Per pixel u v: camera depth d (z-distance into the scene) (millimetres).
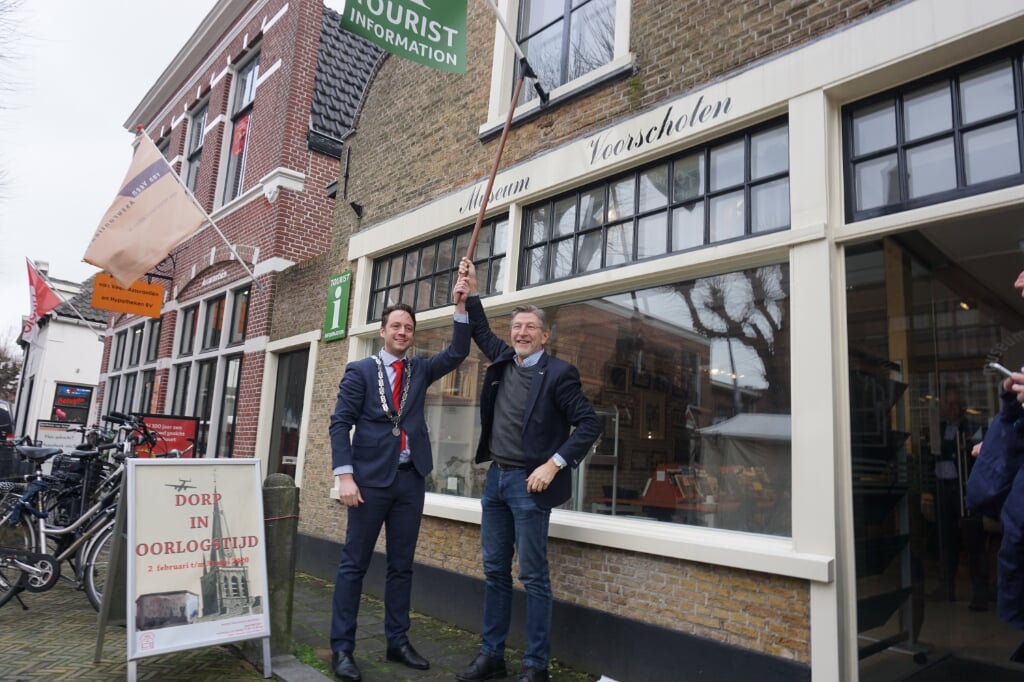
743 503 3482
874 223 3137
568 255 4684
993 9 2838
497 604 3639
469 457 5277
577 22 5066
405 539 3814
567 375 3586
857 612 3113
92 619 4539
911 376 3912
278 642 3773
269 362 8023
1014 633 4145
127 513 3367
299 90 9289
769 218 3582
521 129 5125
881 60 3154
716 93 3820
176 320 11102
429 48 4656
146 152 8070
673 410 3910
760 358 3525
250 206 9430
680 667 3389
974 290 4523
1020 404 1878
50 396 22219
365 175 6938
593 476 4281
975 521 4535
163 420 8211
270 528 3830
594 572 3887
